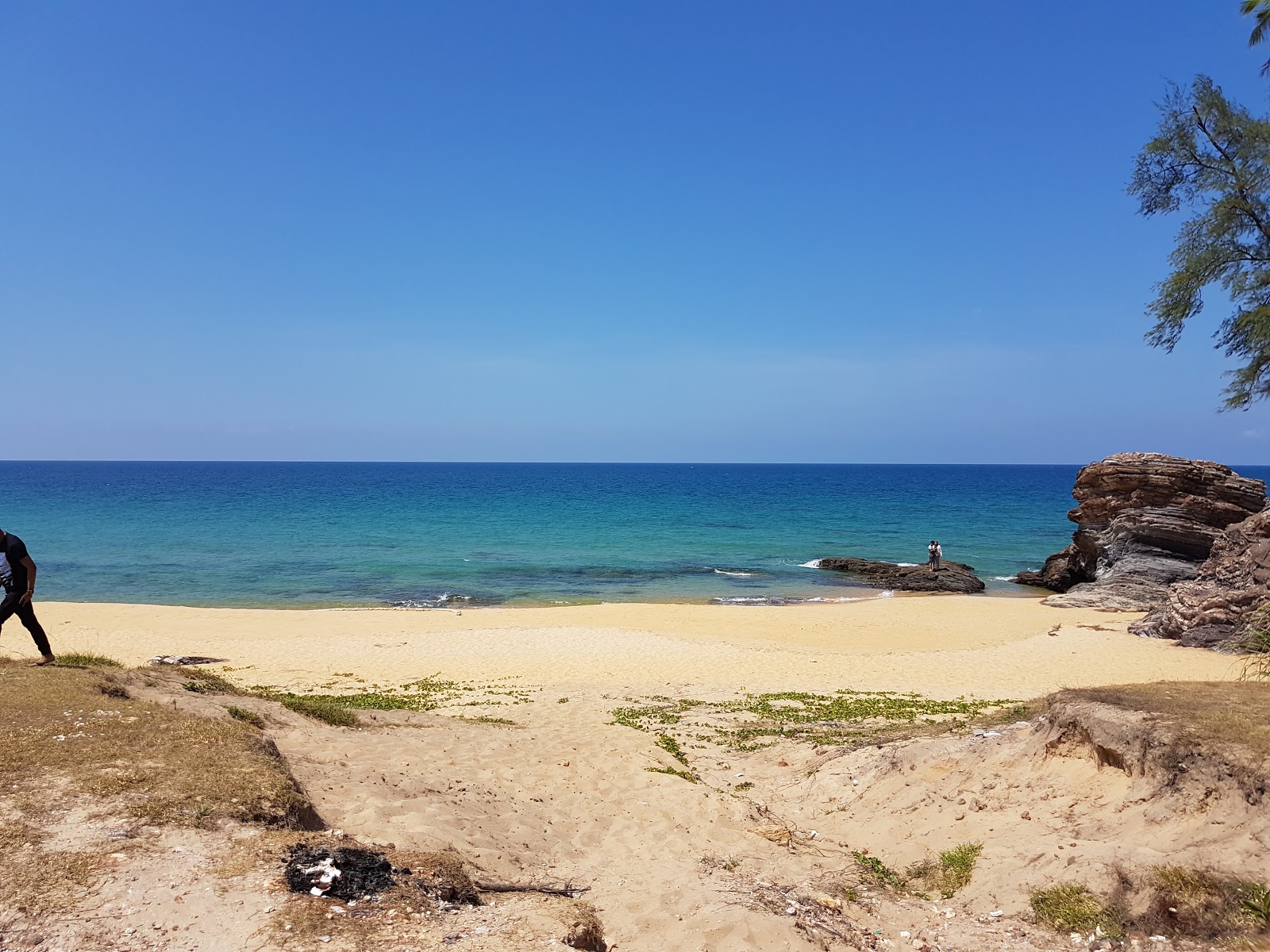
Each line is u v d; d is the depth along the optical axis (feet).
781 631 89.30
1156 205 72.43
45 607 96.27
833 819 29.53
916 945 19.51
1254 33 57.00
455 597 117.08
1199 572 82.74
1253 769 20.10
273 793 20.83
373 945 14.69
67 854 16.67
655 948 17.76
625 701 53.62
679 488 461.37
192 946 14.07
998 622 94.79
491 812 25.96
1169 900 18.47
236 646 76.33
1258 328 64.90
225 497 332.19
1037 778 26.08
